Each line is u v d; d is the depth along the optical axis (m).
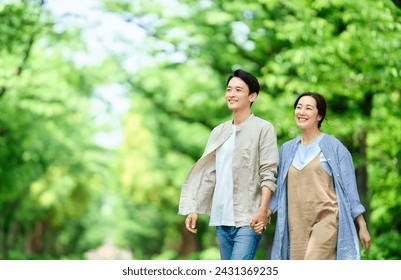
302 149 12.23
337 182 11.91
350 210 11.88
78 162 48.69
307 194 11.97
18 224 61.94
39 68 35.06
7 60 30.56
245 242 11.86
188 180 12.55
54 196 53.97
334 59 25.09
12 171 39.81
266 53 31.47
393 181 28.78
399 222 28.98
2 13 29.14
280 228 12.06
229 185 12.09
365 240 11.86
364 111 27.97
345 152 12.05
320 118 12.25
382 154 29.50
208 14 31.50
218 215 12.15
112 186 67.56
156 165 53.97
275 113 27.25
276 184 12.25
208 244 51.38
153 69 36.06
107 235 75.88
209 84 34.28
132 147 66.44
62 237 75.56
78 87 39.25
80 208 67.56
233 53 32.19
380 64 24.38
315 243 11.75
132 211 75.44
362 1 24.06
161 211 67.69
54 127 42.84
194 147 41.31
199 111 37.31
